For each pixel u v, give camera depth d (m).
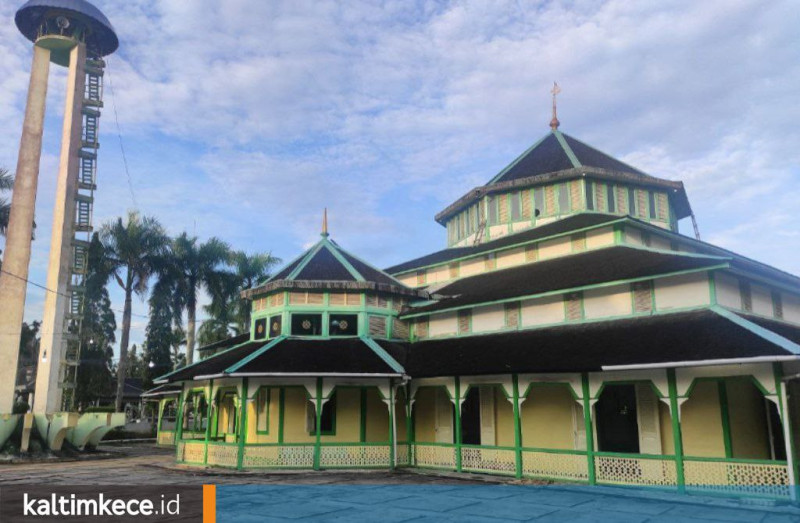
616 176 28.80
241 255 49.06
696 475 15.47
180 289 45.50
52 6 32.44
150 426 51.16
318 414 21.58
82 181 34.22
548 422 20.94
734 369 15.02
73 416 28.28
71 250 32.12
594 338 18.61
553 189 29.58
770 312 20.48
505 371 18.84
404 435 23.80
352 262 27.66
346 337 24.45
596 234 24.98
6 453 26.50
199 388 24.95
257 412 24.61
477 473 20.23
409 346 25.25
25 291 29.34
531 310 22.00
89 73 35.12
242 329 48.38
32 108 31.20
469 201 32.66
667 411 18.33
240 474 20.62
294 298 24.72
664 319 17.95
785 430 14.10
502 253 28.33
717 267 17.02
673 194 30.69
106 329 59.91
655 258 20.14
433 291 28.47
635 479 16.64
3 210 35.88
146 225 44.22
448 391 21.55
